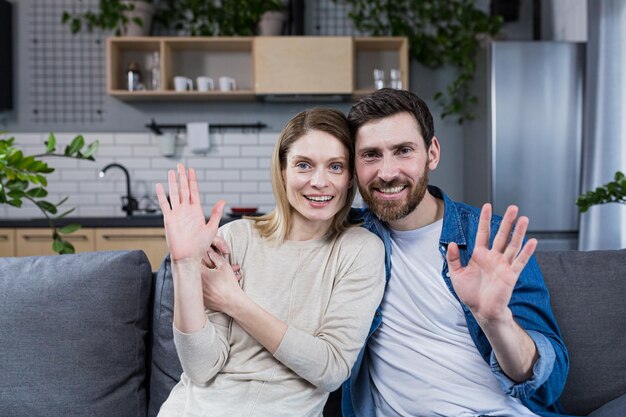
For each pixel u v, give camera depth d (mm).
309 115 1566
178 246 1388
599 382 1734
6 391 1690
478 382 1552
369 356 1696
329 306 1500
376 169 1579
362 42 4746
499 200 4035
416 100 1612
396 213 1604
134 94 4637
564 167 4016
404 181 1587
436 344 1595
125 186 5012
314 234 1610
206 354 1421
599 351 1745
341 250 1561
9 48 4914
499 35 4754
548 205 4023
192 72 4992
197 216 1408
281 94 4656
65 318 1743
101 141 5000
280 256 1571
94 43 4984
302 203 1541
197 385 1469
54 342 1723
